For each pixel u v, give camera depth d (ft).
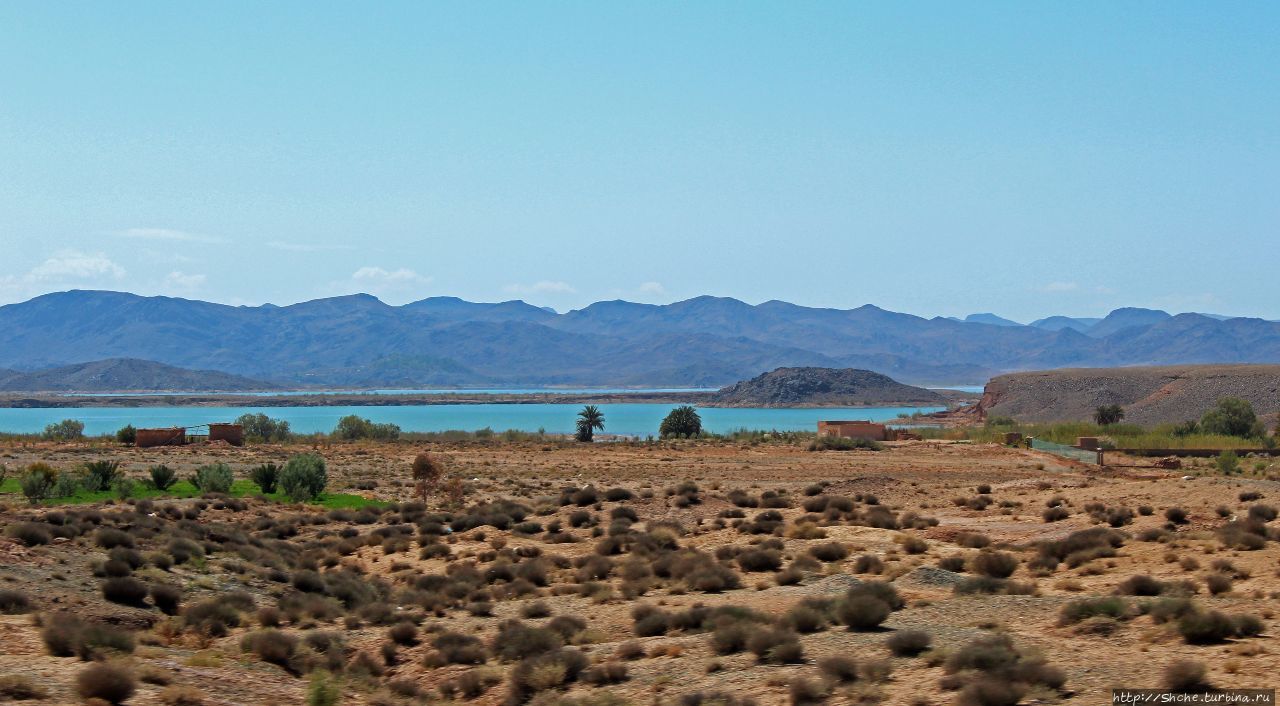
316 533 208.74
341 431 585.22
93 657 90.12
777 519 225.76
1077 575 135.74
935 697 74.02
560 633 112.06
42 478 228.02
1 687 76.13
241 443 468.75
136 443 441.27
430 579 151.53
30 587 116.47
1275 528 164.76
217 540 172.65
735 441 572.10
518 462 414.41
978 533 195.72
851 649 91.45
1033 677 73.97
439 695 94.84
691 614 110.93
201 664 95.35
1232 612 95.20
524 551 182.09
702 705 79.00
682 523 229.86
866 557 151.43
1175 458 381.60
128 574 130.00
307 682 96.99
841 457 447.42
